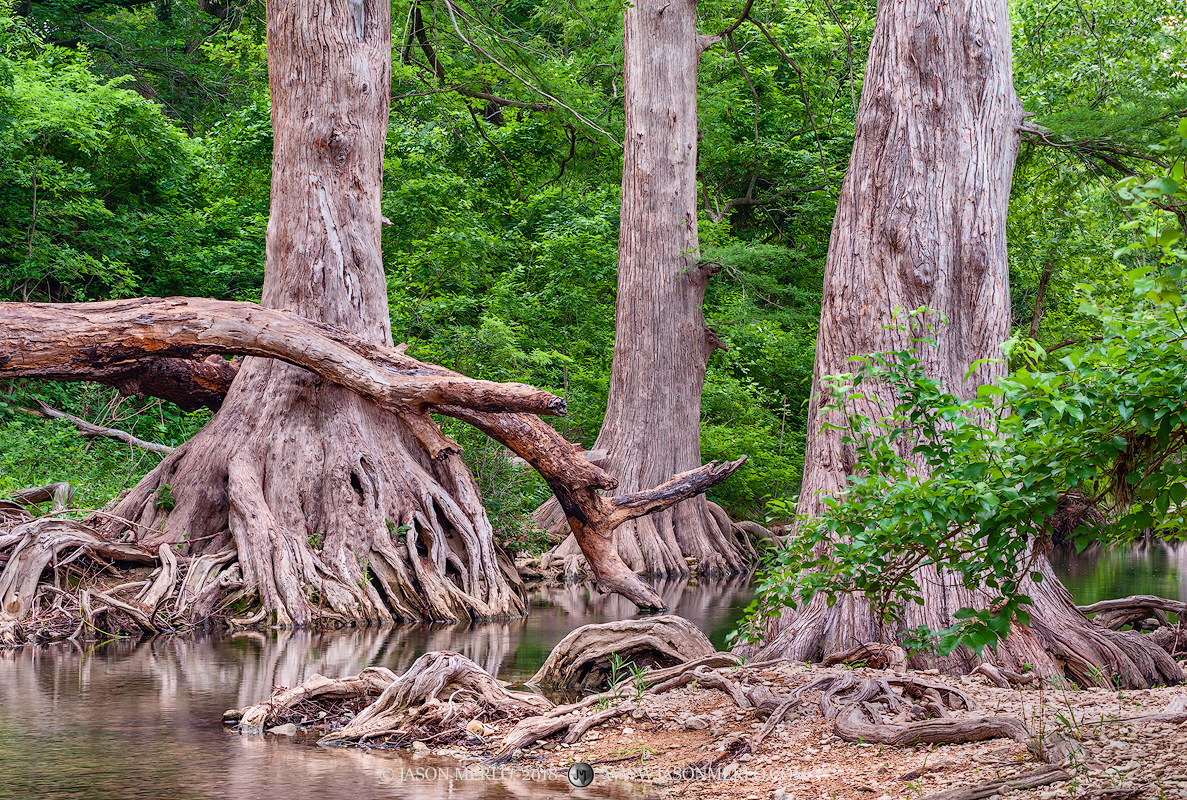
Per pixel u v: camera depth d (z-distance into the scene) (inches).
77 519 529.3
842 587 223.8
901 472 202.5
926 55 357.1
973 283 348.8
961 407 182.1
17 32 1034.7
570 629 492.7
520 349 953.5
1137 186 129.5
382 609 510.0
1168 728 220.8
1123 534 166.7
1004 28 370.3
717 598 643.5
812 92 1209.4
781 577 241.3
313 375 548.1
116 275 944.9
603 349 1071.0
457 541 567.5
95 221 943.7
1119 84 713.0
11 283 895.7
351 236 574.6
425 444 511.8
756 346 1151.6
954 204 351.3
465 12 888.3
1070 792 181.0
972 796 186.2
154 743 258.2
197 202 1115.3
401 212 1013.8
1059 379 156.3
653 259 873.5
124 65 1408.7
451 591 533.0
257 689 326.0
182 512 525.0
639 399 858.1
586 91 1008.9
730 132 1170.6
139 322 455.2
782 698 269.9
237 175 1077.1
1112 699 272.7
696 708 279.6
